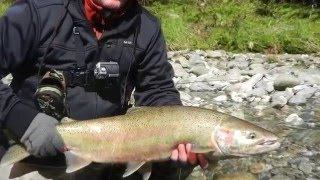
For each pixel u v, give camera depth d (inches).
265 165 49.9
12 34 35.2
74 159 34.1
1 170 38.1
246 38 118.3
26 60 36.2
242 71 95.3
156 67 39.1
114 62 36.9
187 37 121.3
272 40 116.8
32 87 36.4
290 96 75.7
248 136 33.2
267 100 75.8
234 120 33.8
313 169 49.9
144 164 35.5
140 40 37.9
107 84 36.8
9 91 34.9
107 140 34.0
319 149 55.1
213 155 34.1
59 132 33.5
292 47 115.2
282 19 132.0
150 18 38.8
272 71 95.0
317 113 69.4
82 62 36.4
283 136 59.2
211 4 141.2
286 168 49.8
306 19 130.6
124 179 39.1
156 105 39.2
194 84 85.0
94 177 38.4
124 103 38.4
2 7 151.3
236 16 129.6
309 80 85.7
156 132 33.9
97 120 34.2
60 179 37.3
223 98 77.5
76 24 36.2
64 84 35.5
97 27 36.6
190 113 34.0
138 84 39.8
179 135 33.8
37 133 33.1
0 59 35.4
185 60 105.1
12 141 35.5
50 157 35.6
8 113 34.0
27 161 36.9
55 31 35.7
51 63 36.4
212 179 46.3
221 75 91.7
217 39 120.6
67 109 36.3
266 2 142.4
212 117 33.9
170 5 144.7
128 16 37.0
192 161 34.4
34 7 35.5
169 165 37.9
